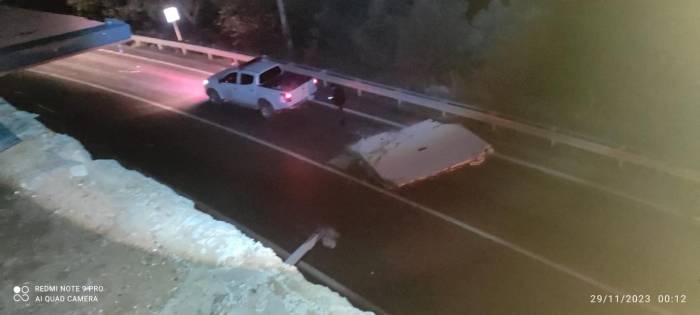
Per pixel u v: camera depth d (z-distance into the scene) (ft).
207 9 84.53
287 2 73.56
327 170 39.17
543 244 29.35
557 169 36.35
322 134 45.03
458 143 38.91
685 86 41.19
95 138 48.80
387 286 27.50
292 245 31.32
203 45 70.95
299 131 46.09
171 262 24.34
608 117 42.16
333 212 34.04
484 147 38.27
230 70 52.16
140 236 26.25
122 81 64.54
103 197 29.76
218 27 81.46
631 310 24.58
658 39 42.34
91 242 25.49
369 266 29.01
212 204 36.47
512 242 29.73
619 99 43.34
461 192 34.76
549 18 48.29
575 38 46.98
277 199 36.19
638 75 43.57
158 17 87.76
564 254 28.43
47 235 25.90
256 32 75.66
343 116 48.06
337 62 63.10
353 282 27.96
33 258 24.23
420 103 46.78
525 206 32.71
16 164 32.83
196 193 38.01
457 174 36.78
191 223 27.78
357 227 32.37
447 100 46.01
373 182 36.91
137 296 22.00
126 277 23.09
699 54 40.55
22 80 68.03
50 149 35.37
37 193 29.55
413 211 33.35
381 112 48.19
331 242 31.01
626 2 43.98
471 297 26.27
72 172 32.07
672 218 30.14
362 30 61.46
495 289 26.63
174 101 56.29
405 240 30.81
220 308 21.67
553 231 30.25
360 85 51.60
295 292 24.12
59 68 71.82
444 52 54.54
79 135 49.78
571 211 31.76
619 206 31.76
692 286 25.46
